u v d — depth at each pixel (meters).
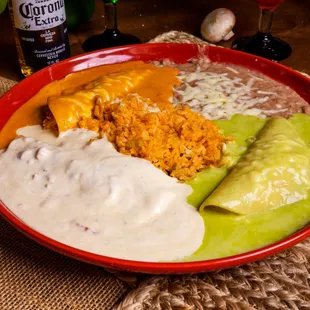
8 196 0.33
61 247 0.28
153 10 0.62
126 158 0.35
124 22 0.59
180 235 0.31
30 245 0.33
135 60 0.46
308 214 0.32
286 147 0.36
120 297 0.30
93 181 0.33
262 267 0.31
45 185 0.33
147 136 0.36
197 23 0.59
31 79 0.42
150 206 0.32
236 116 0.40
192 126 0.37
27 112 0.41
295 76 0.43
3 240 0.34
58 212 0.31
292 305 0.29
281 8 0.62
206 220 0.32
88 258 0.28
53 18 0.46
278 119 0.39
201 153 0.36
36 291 0.31
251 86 0.43
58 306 0.30
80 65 0.45
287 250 0.32
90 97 0.39
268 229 0.31
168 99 0.41
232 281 0.31
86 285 0.31
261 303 0.29
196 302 0.29
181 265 0.27
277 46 0.55
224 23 0.54
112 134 0.37
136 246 0.30
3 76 0.50
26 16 0.45
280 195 0.33
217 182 0.34
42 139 0.38
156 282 0.30
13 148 0.37
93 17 0.60
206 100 0.41
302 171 0.34
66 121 0.38
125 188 0.33
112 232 0.30
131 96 0.40
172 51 0.46
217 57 0.46
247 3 0.63
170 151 0.35
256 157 0.35
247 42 0.55
